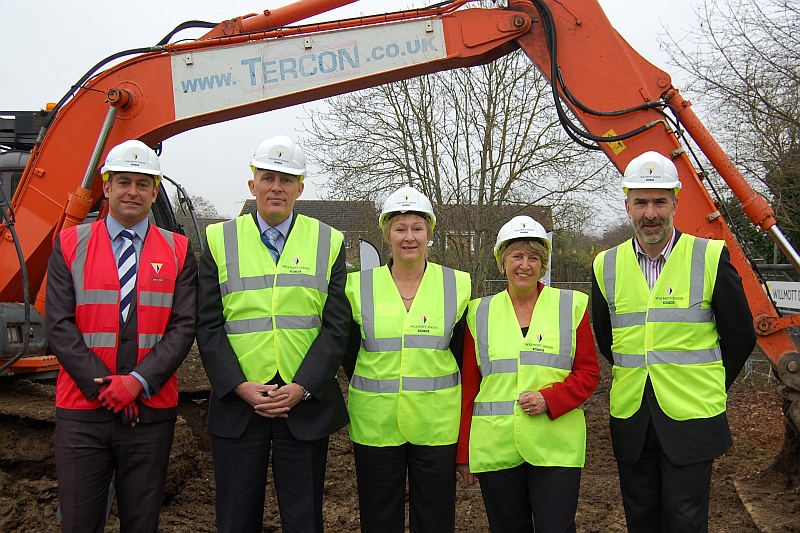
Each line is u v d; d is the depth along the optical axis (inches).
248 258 131.3
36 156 207.8
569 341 129.3
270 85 202.5
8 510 164.1
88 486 122.5
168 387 129.0
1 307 194.1
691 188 183.8
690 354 124.8
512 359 129.4
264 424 127.1
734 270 126.0
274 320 128.6
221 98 203.3
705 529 122.3
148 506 125.9
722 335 126.1
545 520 122.4
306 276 131.3
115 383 120.6
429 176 587.2
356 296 137.0
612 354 133.8
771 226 177.6
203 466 221.6
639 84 189.8
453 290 137.8
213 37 209.3
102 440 123.0
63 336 122.2
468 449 133.1
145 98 204.2
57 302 124.3
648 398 126.0
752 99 421.4
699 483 121.4
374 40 201.6
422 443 130.3
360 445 133.0
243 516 125.9
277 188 130.6
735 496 197.3
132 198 129.1
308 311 131.1
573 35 194.4
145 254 130.0
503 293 137.5
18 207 205.6
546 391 125.9
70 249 127.3
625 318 129.8
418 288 137.3
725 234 179.8
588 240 930.1
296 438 126.3
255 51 202.5
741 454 243.4
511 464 127.1
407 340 132.3
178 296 131.1
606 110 191.8
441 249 593.3
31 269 206.4
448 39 200.2
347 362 140.4
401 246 134.0
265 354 127.3
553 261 822.5
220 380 125.0
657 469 127.6
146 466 125.7
